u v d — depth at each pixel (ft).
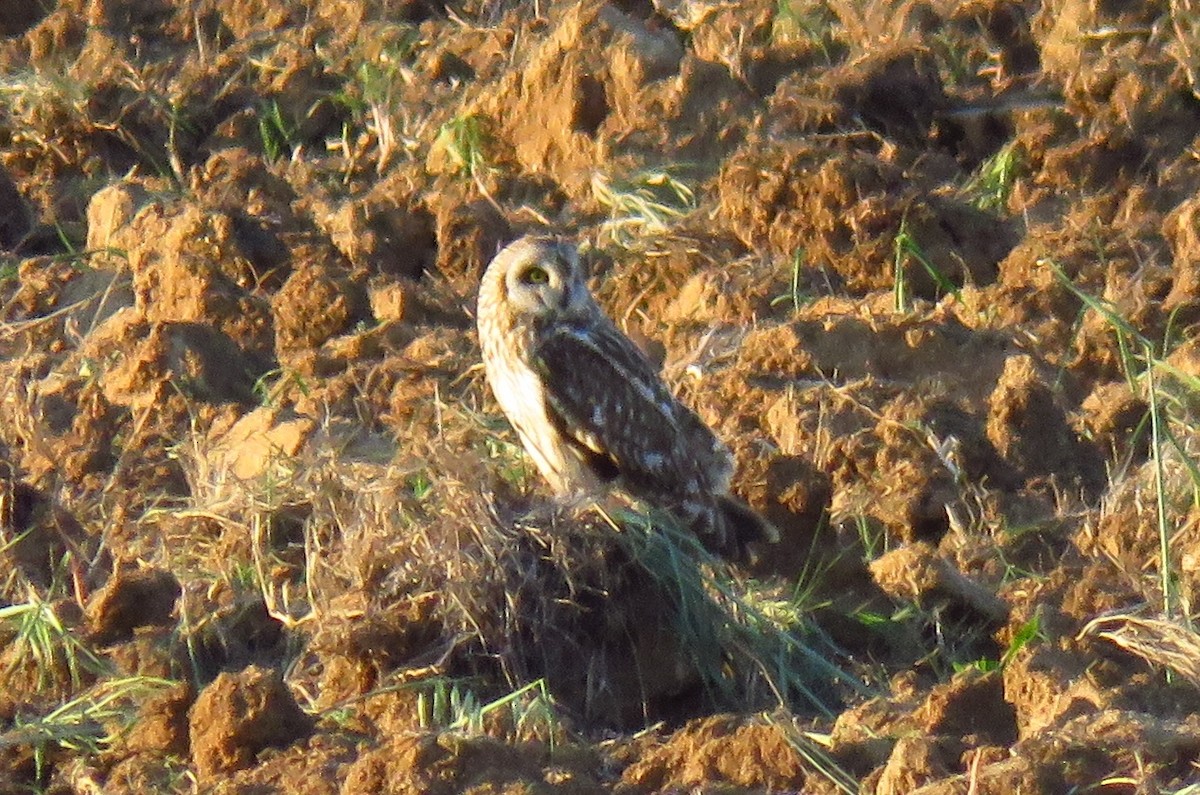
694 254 54.60
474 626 37.06
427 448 39.04
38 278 57.31
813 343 48.44
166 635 39.27
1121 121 59.41
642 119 61.31
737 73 64.18
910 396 45.98
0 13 77.20
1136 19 64.64
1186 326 49.37
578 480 42.88
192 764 35.53
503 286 42.83
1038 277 52.24
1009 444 44.11
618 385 42.27
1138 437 44.96
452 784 32.58
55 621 38.86
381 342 51.11
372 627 37.17
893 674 38.17
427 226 57.93
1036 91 62.85
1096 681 35.04
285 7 73.87
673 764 34.24
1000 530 41.68
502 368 43.42
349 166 63.93
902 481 42.88
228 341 51.29
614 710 37.45
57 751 36.32
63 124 65.57
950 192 57.52
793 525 41.39
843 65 62.85
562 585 37.45
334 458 41.04
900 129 61.26
